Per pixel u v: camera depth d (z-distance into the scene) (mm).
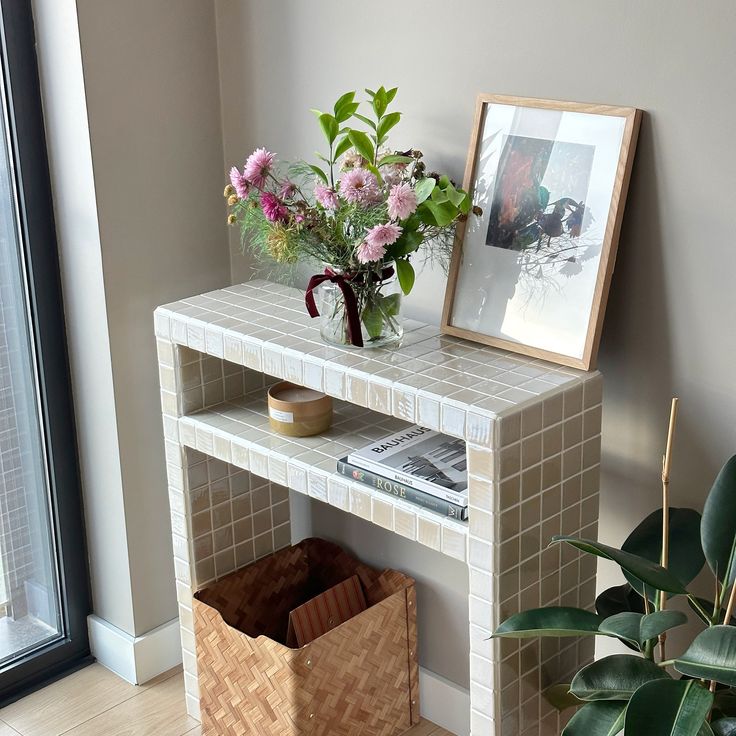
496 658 1871
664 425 1903
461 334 2051
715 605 1689
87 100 2217
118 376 2416
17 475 2531
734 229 1723
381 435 2184
